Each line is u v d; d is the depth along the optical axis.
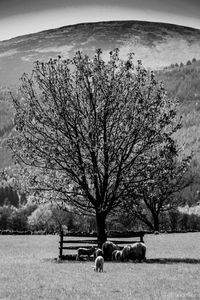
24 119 35.41
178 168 36.75
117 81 35.62
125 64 36.12
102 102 35.34
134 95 35.38
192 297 17.66
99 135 35.12
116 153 34.91
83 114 35.25
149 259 34.78
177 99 36.34
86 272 25.81
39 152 35.25
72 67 36.09
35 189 35.78
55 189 35.44
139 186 35.28
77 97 35.41
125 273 25.33
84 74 35.66
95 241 35.41
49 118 35.22
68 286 20.45
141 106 35.00
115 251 34.38
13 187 36.34
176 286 20.64
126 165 35.31
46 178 35.91
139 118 34.91
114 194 35.31
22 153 35.66
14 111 35.78
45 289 19.62
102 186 35.84
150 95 35.84
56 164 35.53
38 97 35.75
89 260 34.09
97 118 35.06
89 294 18.39
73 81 35.72
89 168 34.56
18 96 36.00
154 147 35.62
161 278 23.22
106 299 17.19
